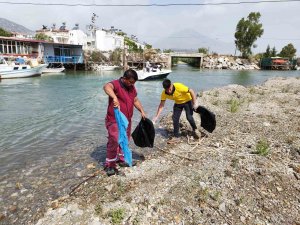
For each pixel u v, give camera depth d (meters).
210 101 14.54
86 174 5.86
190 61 108.75
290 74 60.06
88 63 52.47
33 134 9.02
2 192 5.12
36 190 5.20
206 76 47.22
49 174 5.89
